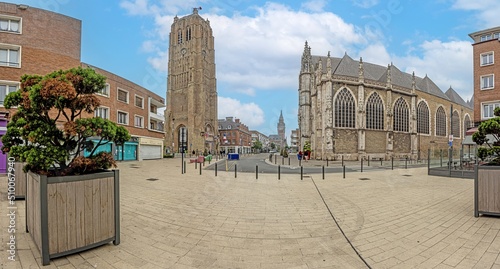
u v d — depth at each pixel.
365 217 6.50
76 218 4.04
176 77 74.44
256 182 12.87
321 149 43.09
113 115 28.41
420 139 50.44
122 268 3.69
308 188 11.01
